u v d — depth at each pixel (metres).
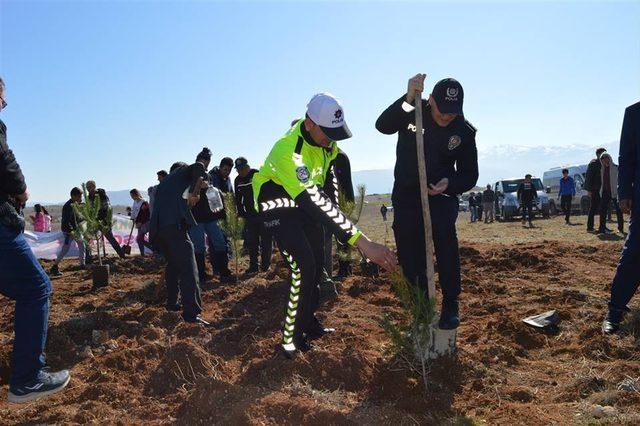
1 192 3.16
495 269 8.20
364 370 3.86
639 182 4.71
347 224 3.58
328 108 3.65
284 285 6.85
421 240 4.26
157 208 5.72
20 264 3.21
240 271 9.12
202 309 6.38
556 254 8.95
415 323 3.59
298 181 3.65
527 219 24.00
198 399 3.34
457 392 3.64
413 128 4.10
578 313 5.30
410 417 3.26
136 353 4.50
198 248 8.12
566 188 18.11
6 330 5.76
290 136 3.78
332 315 5.63
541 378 3.86
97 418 3.41
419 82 3.83
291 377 3.76
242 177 8.30
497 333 4.82
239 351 4.61
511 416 3.23
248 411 3.19
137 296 7.39
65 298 7.35
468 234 16.89
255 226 8.68
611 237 12.52
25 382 3.31
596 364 3.99
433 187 3.90
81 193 10.67
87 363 4.56
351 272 8.09
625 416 3.15
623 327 4.72
